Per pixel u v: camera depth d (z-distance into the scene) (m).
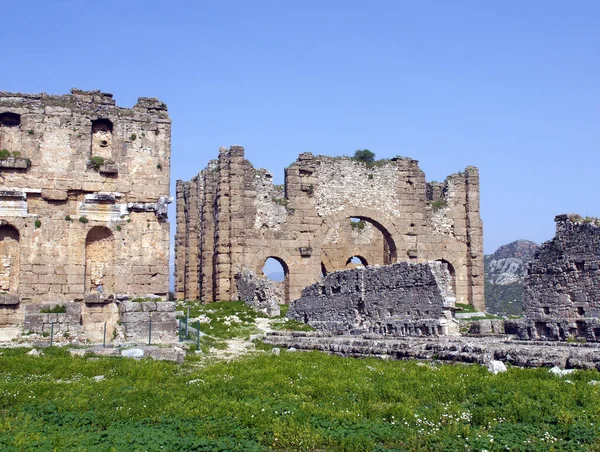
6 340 36.56
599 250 39.72
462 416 20.55
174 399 23.31
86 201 42.94
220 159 64.44
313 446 18.39
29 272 41.44
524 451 17.30
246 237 63.84
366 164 69.94
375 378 27.20
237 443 18.50
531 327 42.62
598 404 20.92
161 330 39.06
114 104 44.75
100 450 17.59
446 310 40.34
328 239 68.00
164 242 43.91
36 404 22.62
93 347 34.75
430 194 75.19
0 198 41.62
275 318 54.16
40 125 42.94
